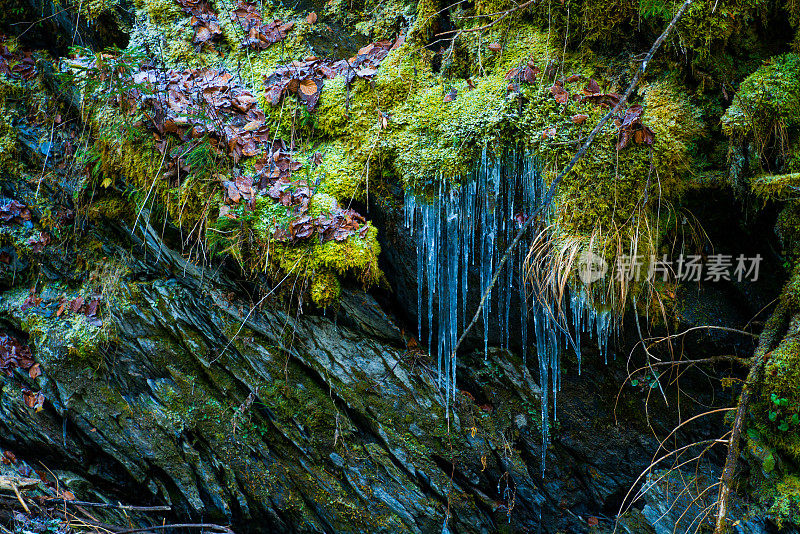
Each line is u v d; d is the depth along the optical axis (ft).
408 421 12.01
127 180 11.53
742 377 10.35
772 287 10.07
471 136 10.19
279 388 12.19
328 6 12.17
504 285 10.86
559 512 12.20
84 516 12.44
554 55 10.40
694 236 10.21
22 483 11.95
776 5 9.55
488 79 10.66
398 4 11.71
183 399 12.50
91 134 12.17
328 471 12.42
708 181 9.82
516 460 12.05
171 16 12.05
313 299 11.11
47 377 12.60
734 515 10.01
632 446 11.68
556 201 9.77
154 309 12.44
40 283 12.88
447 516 12.15
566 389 11.77
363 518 12.36
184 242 11.67
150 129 11.13
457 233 10.71
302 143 11.40
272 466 12.55
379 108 11.06
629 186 9.59
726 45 9.86
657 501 11.29
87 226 12.79
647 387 11.23
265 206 10.89
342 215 10.91
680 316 10.31
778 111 9.13
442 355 11.84
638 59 10.12
